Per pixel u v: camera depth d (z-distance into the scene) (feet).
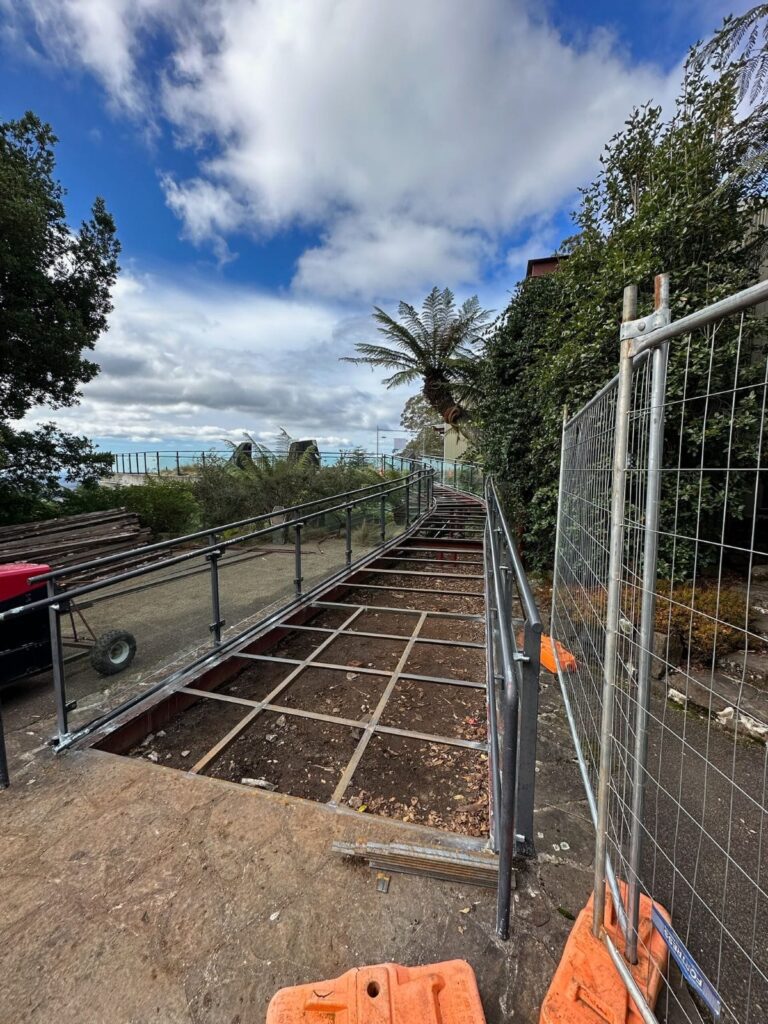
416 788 6.40
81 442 27.78
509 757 3.89
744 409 10.83
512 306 23.16
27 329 21.91
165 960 3.87
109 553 15.48
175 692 8.57
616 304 13.38
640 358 3.52
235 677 10.27
